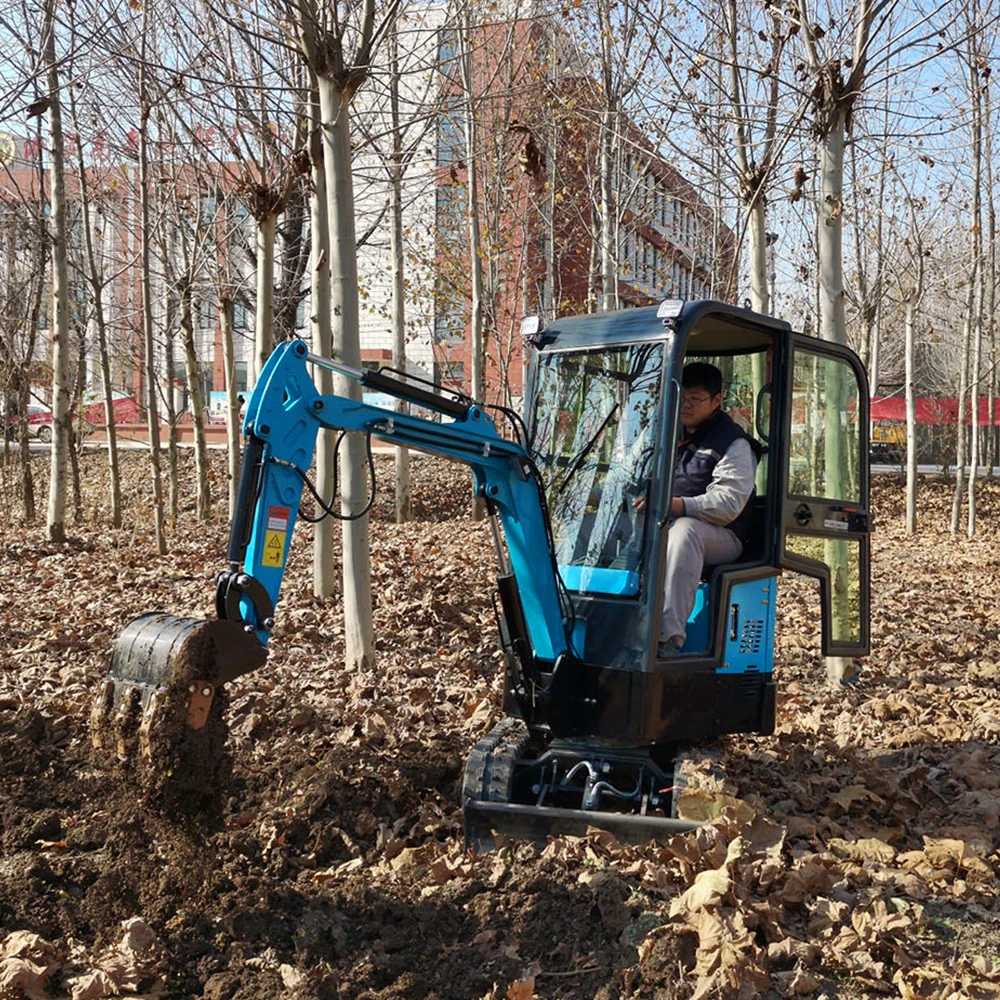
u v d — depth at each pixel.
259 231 12.70
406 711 7.22
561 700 5.42
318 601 10.78
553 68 17.86
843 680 8.70
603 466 5.68
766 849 4.84
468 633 9.83
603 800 5.64
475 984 4.05
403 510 19.52
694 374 5.84
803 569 6.14
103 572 12.59
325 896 4.59
